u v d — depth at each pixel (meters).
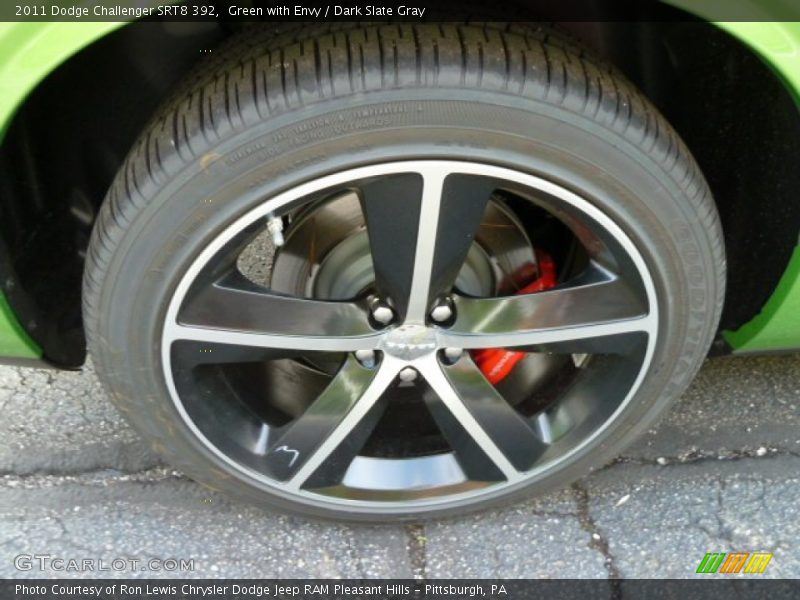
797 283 1.64
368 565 1.90
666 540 1.94
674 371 1.67
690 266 1.53
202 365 1.64
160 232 1.40
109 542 1.94
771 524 1.97
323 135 1.33
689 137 1.76
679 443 2.14
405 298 1.54
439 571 1.89
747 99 1.63
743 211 1.75
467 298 1.61
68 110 1.65
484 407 1.70
